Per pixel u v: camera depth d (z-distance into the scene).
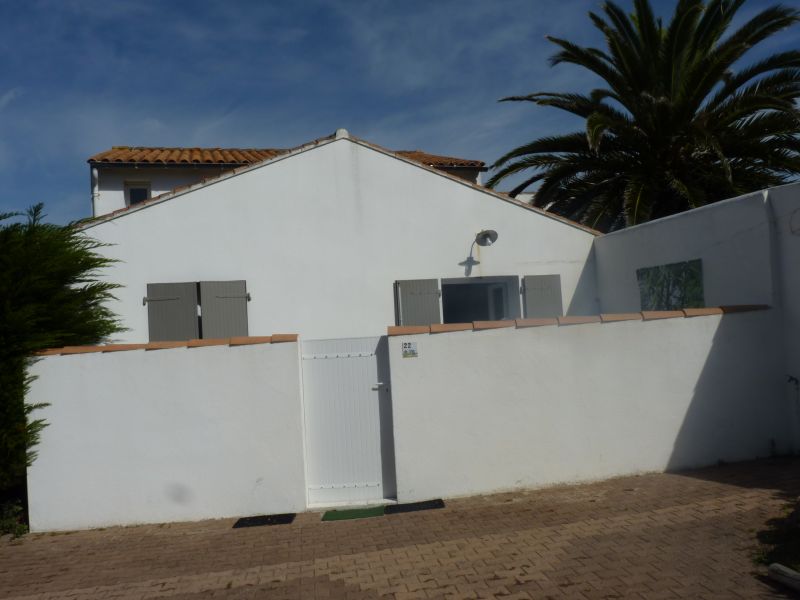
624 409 7.85
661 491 7.12
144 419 7.42
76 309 8.01
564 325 7.77
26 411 7.25
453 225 11.18
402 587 5.17
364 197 10.85
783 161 12.58
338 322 10.66
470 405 7.57
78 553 6.55
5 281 7.27
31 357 7.33
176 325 10.02
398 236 10.95
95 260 8.40
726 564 5.04
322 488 7.67
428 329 7.56
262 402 7.48
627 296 10.89
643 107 13.36
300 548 6.28
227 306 10.19
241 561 6.04
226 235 10.34
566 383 7.74
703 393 8.03
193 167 14.52
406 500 7.47
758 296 8.38
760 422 8.14
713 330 8.09
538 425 7.66
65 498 7.34
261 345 7.51
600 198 13.80
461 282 11.66
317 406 7.70
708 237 9.11
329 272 10.66
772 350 8.20
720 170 13.11
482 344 7.61
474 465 7.55
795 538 5.29
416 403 7.51
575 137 13.96
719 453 8.02
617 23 13.80
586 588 4.86
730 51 11.87
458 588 5.06
